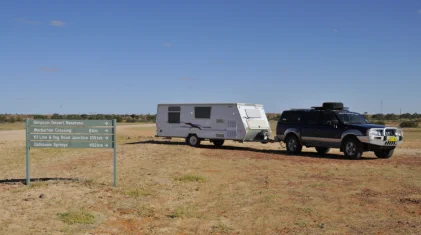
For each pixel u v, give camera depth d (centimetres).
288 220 860
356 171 1491
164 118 2517
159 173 1366
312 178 1343
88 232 741
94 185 1113
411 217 875
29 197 941
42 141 1099
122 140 3105
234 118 2273
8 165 1673
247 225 828
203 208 955
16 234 705
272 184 1238
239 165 1644
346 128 1905
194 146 2411
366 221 848
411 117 10938
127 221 828
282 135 2155
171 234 765
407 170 1516
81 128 1106
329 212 920
